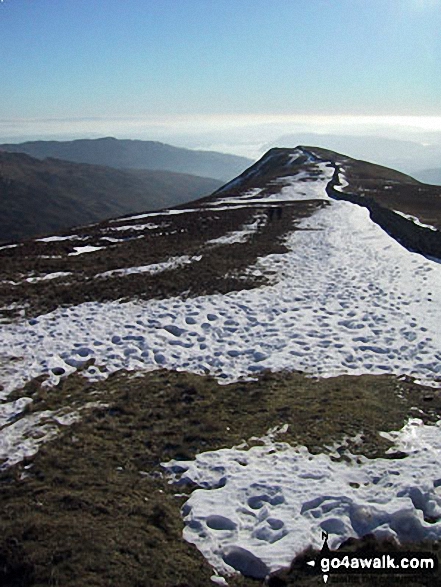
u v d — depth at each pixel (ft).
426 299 58.80
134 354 45.52
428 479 27.20
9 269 74.59
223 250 87.81
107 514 24.62
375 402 36.65
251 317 55.06
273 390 39.06
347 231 106.83
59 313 55.72
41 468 28.76
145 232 108.47
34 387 39.14
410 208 115.85
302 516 24.90
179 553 22.52
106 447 31.04
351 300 60.29
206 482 27.84
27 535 22.67
